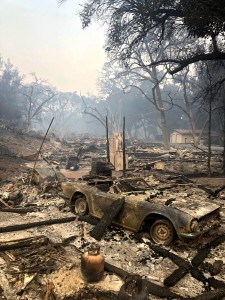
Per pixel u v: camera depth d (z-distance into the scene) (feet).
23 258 18.99
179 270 17.28
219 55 71.10
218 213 24.23
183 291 15.39
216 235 23.43
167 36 89.92
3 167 67.21
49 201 36.11
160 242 21.61
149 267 18.24
